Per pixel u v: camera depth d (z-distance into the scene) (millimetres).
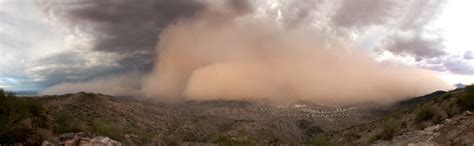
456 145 40031
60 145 38719
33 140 38500
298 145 90438
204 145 80000
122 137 55812
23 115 41500
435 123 63375
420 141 48281
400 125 74125
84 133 43688
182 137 101000
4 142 36719
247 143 88438
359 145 75625
